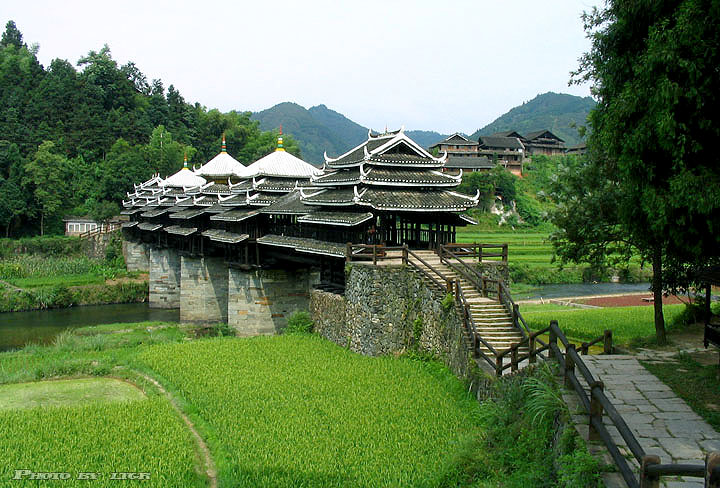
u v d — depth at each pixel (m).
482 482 14.15
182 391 24.94
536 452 13.48
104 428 20.58
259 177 47.47
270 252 45.12
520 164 132.38
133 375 28.72
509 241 89.12
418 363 26.91
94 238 85.81
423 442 18.14
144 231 77.94
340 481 15.79
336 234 35.41
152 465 17.53
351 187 34.16
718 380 15.66
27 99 117.69
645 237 18.08
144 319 58.56
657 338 24.98
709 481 6.72
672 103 13.63
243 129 151.75
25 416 21.92
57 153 106.44
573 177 28.20
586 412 12.42
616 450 9.76
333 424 19.98
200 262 56.25
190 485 16.38
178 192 70.06
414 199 31.52
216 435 19.80
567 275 72.75
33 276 73.56
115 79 138.75
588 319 36.31
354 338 30.92
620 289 66.69
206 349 32.59
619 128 15.46
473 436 16.98
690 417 13.05
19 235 91.94
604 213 26.70
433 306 26.58
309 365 28.06
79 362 30.77
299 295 46.41
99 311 63.25
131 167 105.12
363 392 23.31
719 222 13.65
